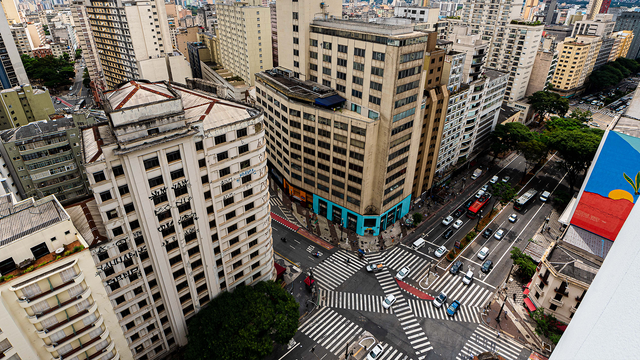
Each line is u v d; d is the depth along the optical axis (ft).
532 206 346.74
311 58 295.48
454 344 218.59
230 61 563.48
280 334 189.06
